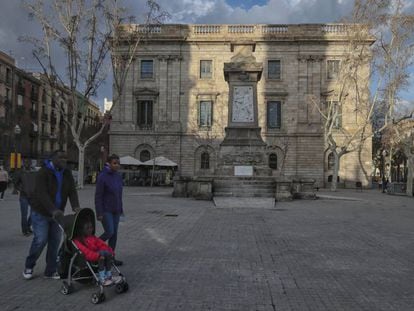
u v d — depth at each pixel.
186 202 22.20
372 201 26.94
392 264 8.52
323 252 9.62
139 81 56.72
